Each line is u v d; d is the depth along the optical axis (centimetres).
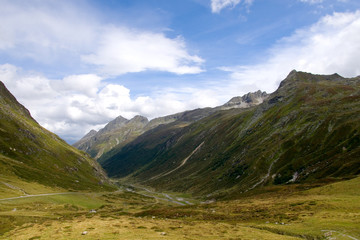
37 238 3925
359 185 8312
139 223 5334
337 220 5088
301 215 6094
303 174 15475
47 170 19700
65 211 10525
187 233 4525
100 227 4625
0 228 6147
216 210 9175
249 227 5581
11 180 13750
